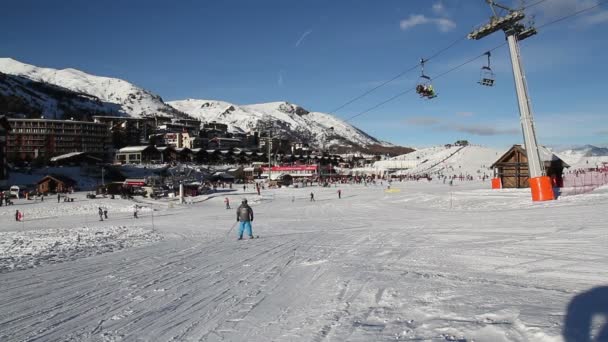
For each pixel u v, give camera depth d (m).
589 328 3.84
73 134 146.88
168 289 6.84
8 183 84.81
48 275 8.50
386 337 4.08
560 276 6.40
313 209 41.19
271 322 4.83
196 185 77.69
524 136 27.61
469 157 156.62
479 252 9.32
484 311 4.66
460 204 33.53
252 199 63.06
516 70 27.45
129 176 105.06
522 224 15.47
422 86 27.50
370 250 10.62
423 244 11.39
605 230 11.73
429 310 4.88
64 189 77.62
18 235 21.91
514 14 26.44
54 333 4.76
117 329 4.83
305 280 7.11
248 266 8.91
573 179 55.62
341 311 5.09
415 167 152.75
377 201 46.31
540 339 3.72
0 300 6.36
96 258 11.10
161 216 41.22
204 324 4.89
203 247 13.14
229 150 166.25
